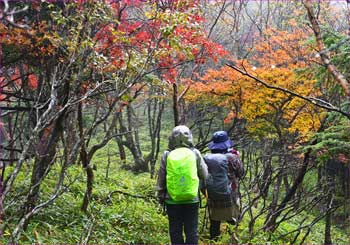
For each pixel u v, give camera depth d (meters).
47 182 7.68
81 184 8.45
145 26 5.89
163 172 5.41
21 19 5.17
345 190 10.23
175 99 8.59
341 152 6.48
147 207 8.06
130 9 6.70
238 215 6.50
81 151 6.21
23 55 6.05
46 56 5.88
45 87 6.54
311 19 2.64
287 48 9.41
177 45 5.24
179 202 5.34
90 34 5.18
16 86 8.16
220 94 9.16
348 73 5.62
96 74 5.42
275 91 8.41
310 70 7.02
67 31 5.08
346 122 6.65
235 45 16.55
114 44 5.27
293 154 8.90
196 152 5.44
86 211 6.68
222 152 6.55
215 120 15.53
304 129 9.29
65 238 5.56
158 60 6.16
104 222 6.41
